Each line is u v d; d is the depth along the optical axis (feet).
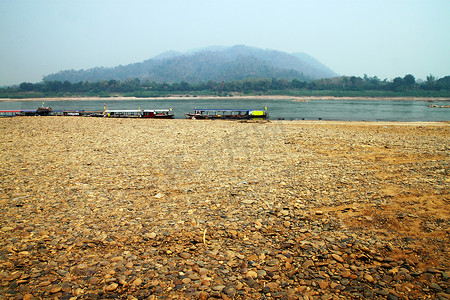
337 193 42.57
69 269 24.80
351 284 23.02
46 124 138.00
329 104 483.92
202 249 28.25
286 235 30.83
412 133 123.85
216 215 35.91
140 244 29.04
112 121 160.45
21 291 21.76
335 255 26.63
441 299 20.88
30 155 70.90
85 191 44.55
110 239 29.86
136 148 81.25
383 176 50.75
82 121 156.46
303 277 24.00
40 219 34.32
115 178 51.70
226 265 25.62
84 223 33.50
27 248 27.81
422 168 55.36
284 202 39.68
